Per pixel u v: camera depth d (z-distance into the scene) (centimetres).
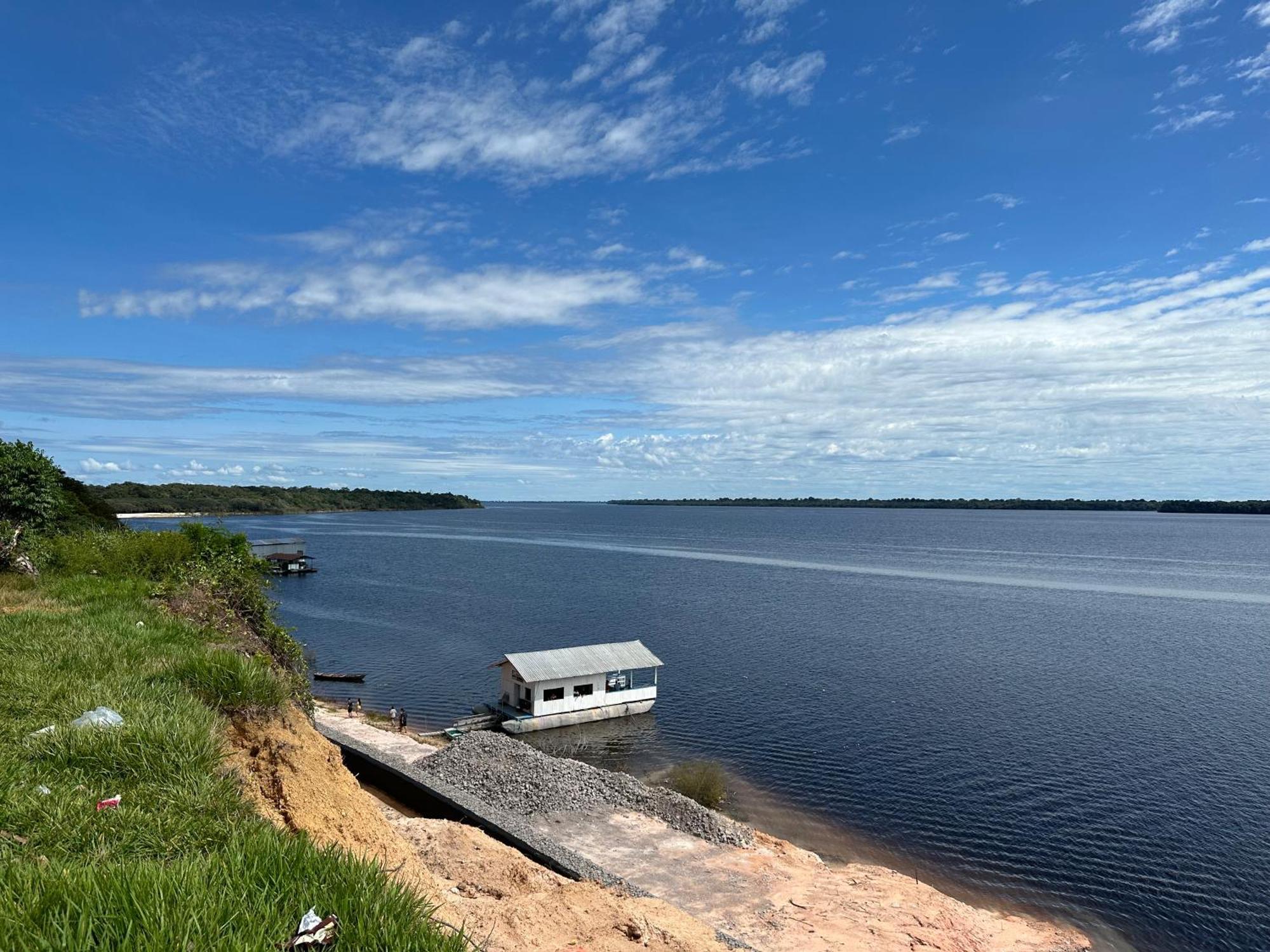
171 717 1112
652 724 4684
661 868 2611
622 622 8006
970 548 19588
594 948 1016
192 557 3678
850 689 5394
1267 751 4100
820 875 2680
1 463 3509
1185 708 4909
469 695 5316
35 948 474
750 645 6900
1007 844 3112
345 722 4309
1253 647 6825
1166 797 3541
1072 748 4181
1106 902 2688
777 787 3725
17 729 1060
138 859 720
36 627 1688
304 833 706
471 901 1150
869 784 3734
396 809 2802
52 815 797
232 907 554
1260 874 2861
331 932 548
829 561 15438
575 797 3122
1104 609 9031
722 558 16062
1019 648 6762
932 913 2439
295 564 12275
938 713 4834
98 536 3631
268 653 2362
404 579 11694
